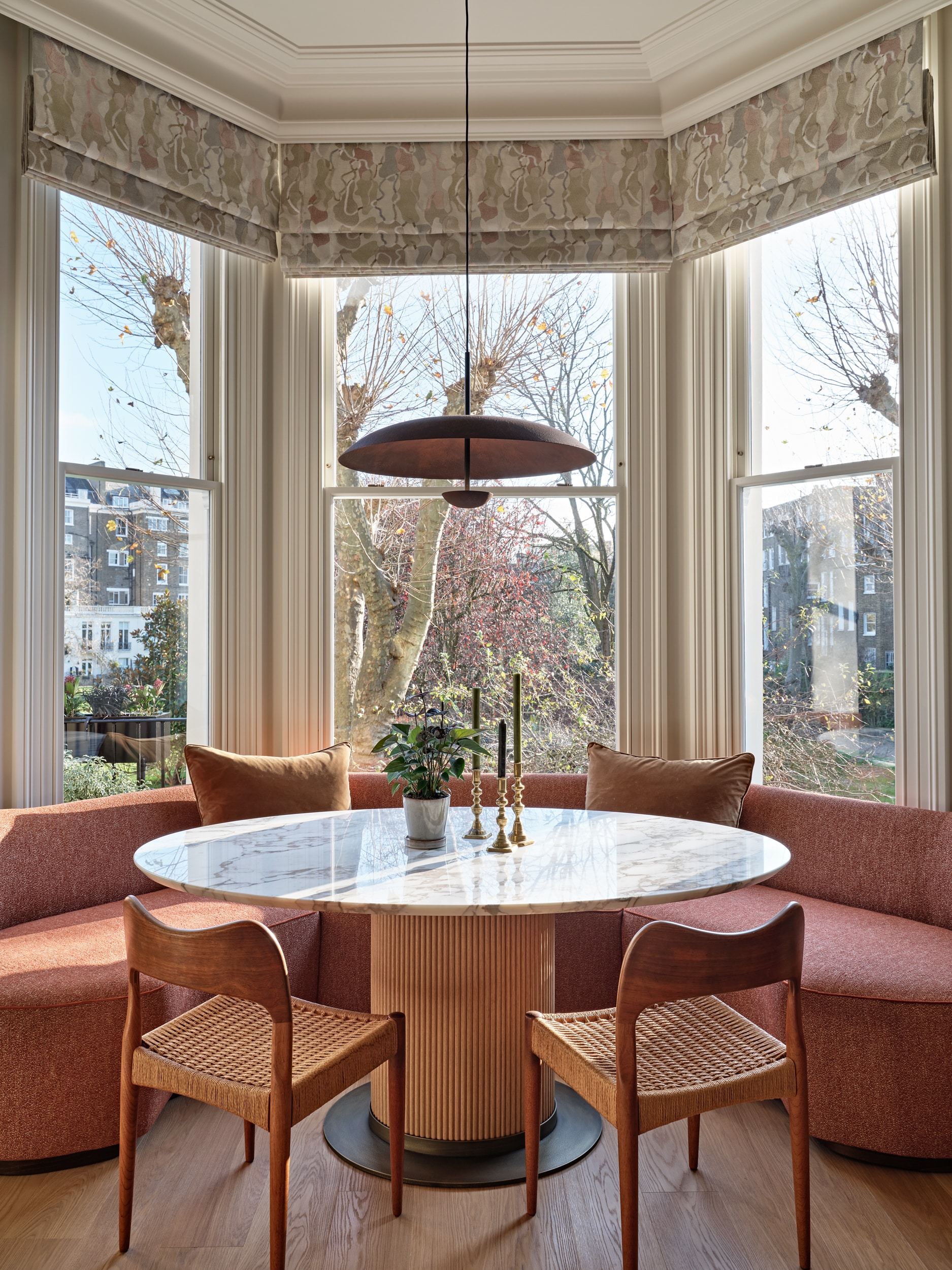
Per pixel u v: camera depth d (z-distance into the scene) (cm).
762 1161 229
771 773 365
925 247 314
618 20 345
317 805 340
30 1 306
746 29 344
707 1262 187
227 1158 230
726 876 197
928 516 312
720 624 372
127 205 340
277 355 391
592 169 382
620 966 306
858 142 325
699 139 371
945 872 281
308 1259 188
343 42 355
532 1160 204
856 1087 225
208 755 333
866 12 321
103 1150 229
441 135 381
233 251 374
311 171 384
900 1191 214
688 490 384
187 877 198
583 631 396
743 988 170
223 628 375
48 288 323
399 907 175
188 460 371
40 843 290
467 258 285
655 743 384
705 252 371
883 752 333
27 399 316
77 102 324
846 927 272
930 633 311
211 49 353
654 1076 177
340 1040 191
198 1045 191
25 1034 221
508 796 359
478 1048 226
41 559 319
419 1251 191
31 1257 189
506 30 350
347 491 393
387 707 397
